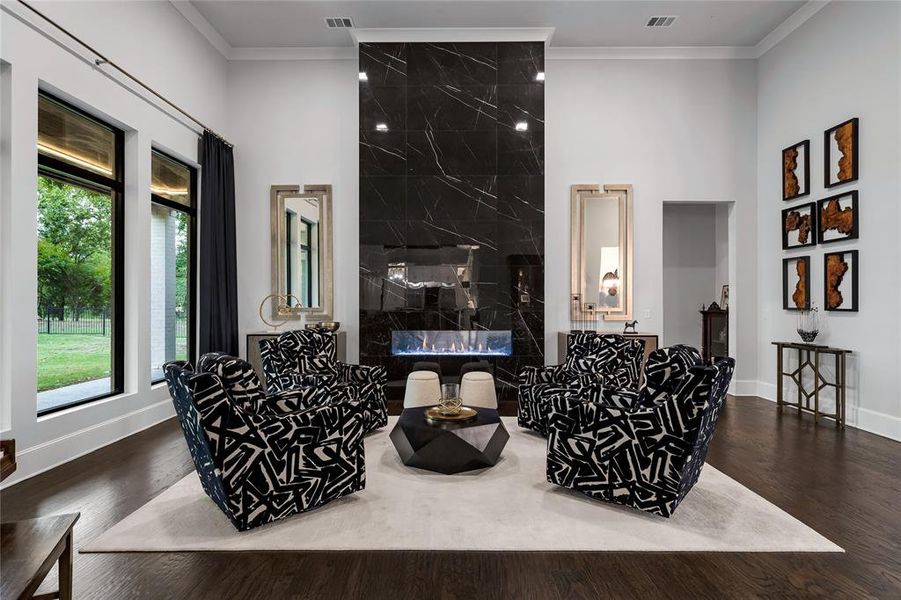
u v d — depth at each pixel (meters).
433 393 4.13
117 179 4.14
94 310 3.91
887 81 4.06
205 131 5.16
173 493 2.78
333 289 5.98
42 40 3.17
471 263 5.61
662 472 2.44
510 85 5.61
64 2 3.35
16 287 2.99
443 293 5.63
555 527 2.37
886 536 2.32
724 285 6.42
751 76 5.92
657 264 5.96
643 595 1.87
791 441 3.88
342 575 1.99
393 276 5.64
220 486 2.25
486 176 5.62
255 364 5.73
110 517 2.48
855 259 4.36
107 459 3.40
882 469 3.22
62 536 1.44
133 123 4.12
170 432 4.11
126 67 4.03
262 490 2.34
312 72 5.98
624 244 5.93
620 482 2.56
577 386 3.69
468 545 2.21
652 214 5.95
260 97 5.97
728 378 2.59
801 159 5.11
